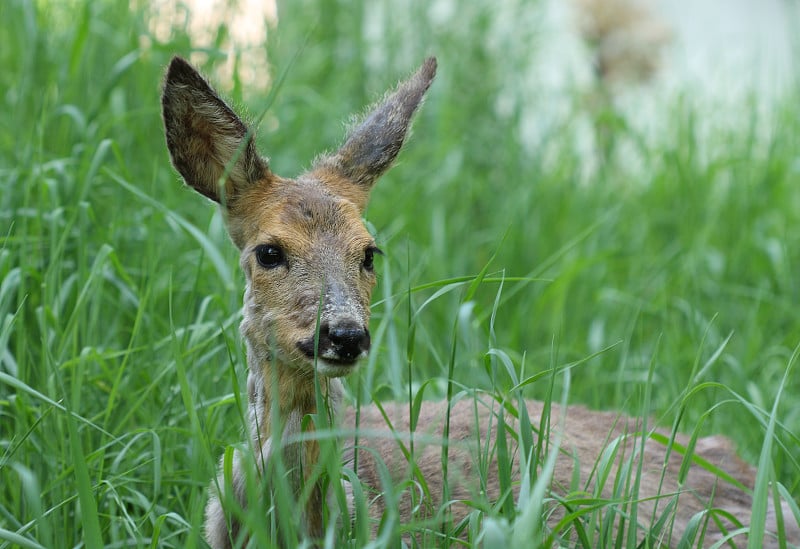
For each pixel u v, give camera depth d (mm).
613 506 8016
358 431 7207
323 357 8219
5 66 14586
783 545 7453
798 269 15234
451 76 17297
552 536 7488
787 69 19844
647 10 20719
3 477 9391
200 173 9438
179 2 15141
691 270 14273
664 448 10656
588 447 10125
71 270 11484
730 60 21516
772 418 7375
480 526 8602
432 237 14641
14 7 14773
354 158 9781
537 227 15445
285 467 8414
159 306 11516
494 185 16641
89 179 11070
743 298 14695
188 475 9633
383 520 7703
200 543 8219
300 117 15406
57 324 10172
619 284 15445
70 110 12312
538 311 13719
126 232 11992
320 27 17516
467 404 10578
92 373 10570
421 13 17859
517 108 16828
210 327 10508
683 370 12742
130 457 9688
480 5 18172
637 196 16859
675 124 17938
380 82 17062
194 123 9328
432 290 13688
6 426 10477
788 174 17219
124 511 8203
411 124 10023
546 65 19359
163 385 10195
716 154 17609
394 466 9086
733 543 8469
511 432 8266
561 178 16672
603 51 20391
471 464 9383
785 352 13008
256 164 9188
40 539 8453
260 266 8719
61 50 14156
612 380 12609
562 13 20734
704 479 10500
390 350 9656
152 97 13898
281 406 8625
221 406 9703
